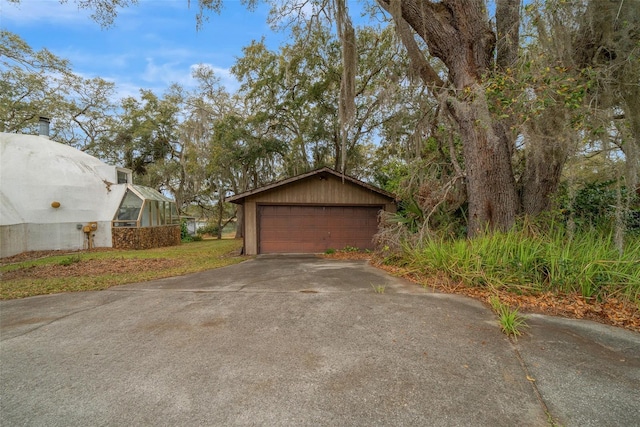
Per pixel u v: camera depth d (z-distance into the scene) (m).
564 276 4.31
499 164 6.26
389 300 4.26
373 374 2.33
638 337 3.06
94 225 13.14
